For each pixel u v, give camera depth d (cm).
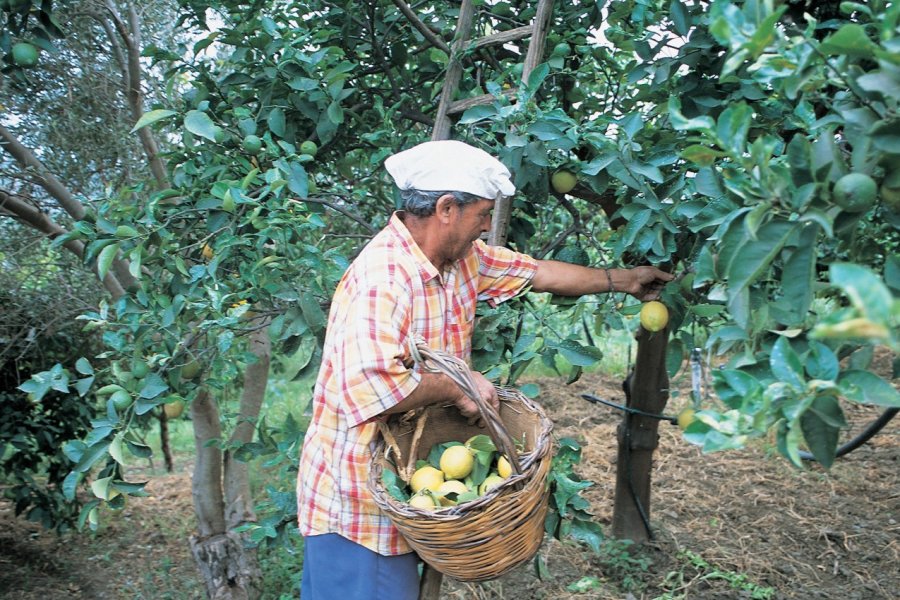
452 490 187
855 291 83
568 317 271
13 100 345
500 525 168
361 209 332
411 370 178
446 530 166
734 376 128
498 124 222
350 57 300
